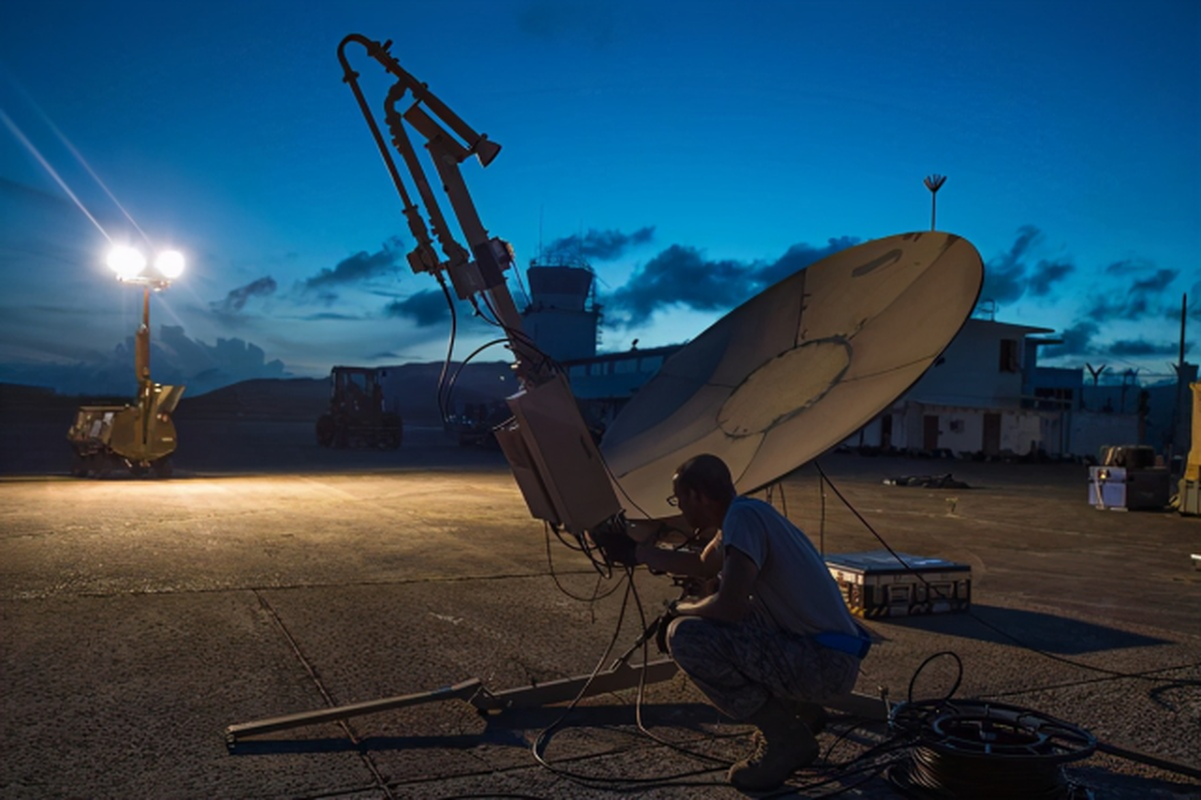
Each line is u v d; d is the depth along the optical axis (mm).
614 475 4020
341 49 3422
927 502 14852
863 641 2900
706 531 3121
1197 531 11445
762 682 2859
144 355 16625
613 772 3105
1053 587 7062
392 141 3443
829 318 3736
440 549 8234
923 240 3475
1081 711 3863
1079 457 33375
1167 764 3162
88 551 7629
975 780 2779
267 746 3295
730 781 2973
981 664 4605
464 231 3389
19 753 3152
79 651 4508
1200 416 13172
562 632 5156
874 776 3104
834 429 3010
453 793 2893
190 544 8188
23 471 18266
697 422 3988
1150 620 5801
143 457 16609
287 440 36844
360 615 5473
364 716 3664
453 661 4504
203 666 4301
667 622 3285
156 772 3012
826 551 8953
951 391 34781
